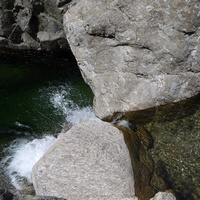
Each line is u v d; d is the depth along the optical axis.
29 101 8.10
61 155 5.46
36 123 7.48
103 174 5.25
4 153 6.68
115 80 7.18
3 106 7.97
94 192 5.10
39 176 5.28
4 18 9.14
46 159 5.45
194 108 6.74
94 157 5.43
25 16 9.07
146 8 6.55
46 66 9.22
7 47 9.67
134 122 6.68
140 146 6.11
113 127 6.18
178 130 6.40
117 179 5.21
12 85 8.61
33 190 5.78
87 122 6.16
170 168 5.77
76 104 7.94
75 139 5.70
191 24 6.37
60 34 9.12
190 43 6.54
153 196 5.19
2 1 8.87
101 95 7.30
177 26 6.47
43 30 9.23
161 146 6.15
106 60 7.24
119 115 6.98
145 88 6.97
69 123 7.34
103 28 6.98
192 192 5.39
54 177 5.25
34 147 6.79
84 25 7.11
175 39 6.57
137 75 7.06
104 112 7.17
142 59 6.92
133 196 5.08
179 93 6.86
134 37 6.83
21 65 9.30
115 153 5.57
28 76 8.91
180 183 5.53
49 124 7.44
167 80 6.85
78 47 7.42
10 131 7.26
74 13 7.34
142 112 6.87
